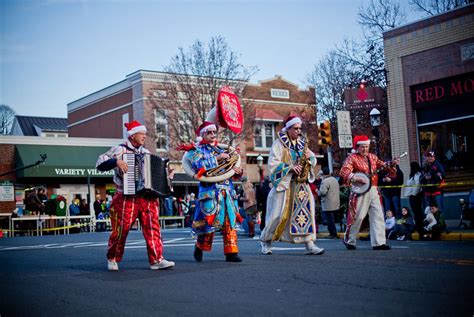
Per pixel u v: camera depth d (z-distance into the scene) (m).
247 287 6.32
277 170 9.40
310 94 40.84
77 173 34.03
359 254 9.35
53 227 27.72
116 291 6.37
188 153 8.70
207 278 7.05
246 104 36.94
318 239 14.88
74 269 8.43
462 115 18.20
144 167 7.63
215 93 34.38
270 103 40.88
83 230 28.44
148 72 37.66
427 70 18.92
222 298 5.75
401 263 7.88
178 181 34.56
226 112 9.02
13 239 19.97
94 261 9.66
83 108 43.94
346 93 20.09
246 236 17.94
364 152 10.51
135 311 5.34
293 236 9.54
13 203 32.56
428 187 13.76
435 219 13.53
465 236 13.16
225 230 8.70
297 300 5.51
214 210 8.58
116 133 40.34
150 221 7.97
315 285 6.29
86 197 35.03
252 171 39.34
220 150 8.79
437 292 5.64
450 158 18.44
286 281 6.63
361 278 6.62
